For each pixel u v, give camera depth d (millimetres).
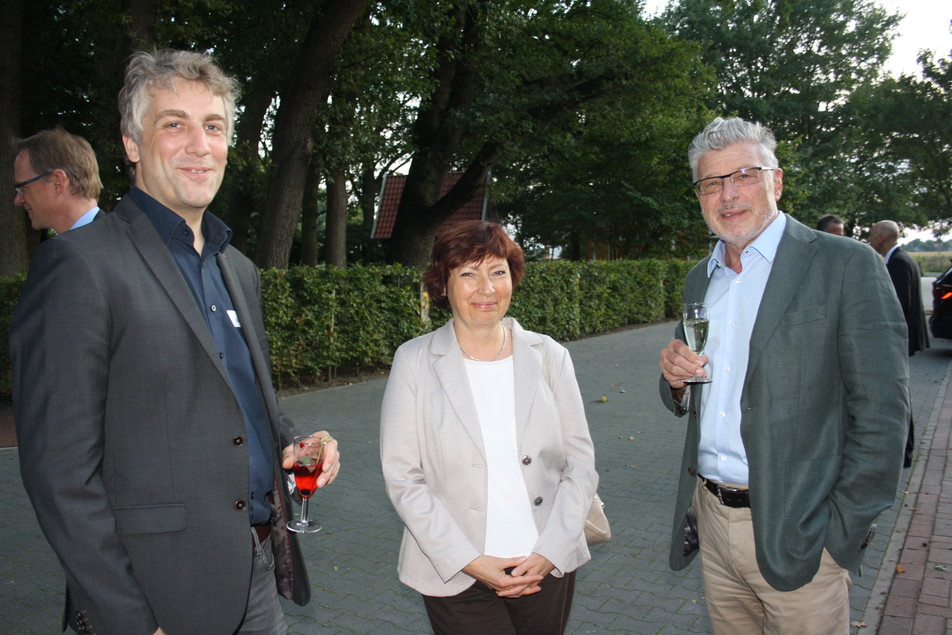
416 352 2359
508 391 2326
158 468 1789
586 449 2398
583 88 17094
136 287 1774
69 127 12945
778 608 2320
